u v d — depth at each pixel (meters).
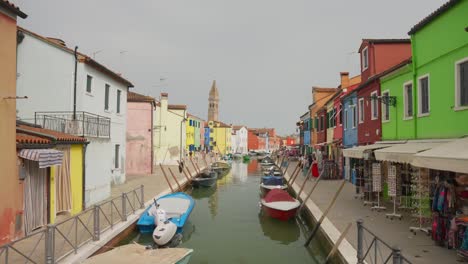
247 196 22.94
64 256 7.80
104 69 17.62
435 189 9.38
